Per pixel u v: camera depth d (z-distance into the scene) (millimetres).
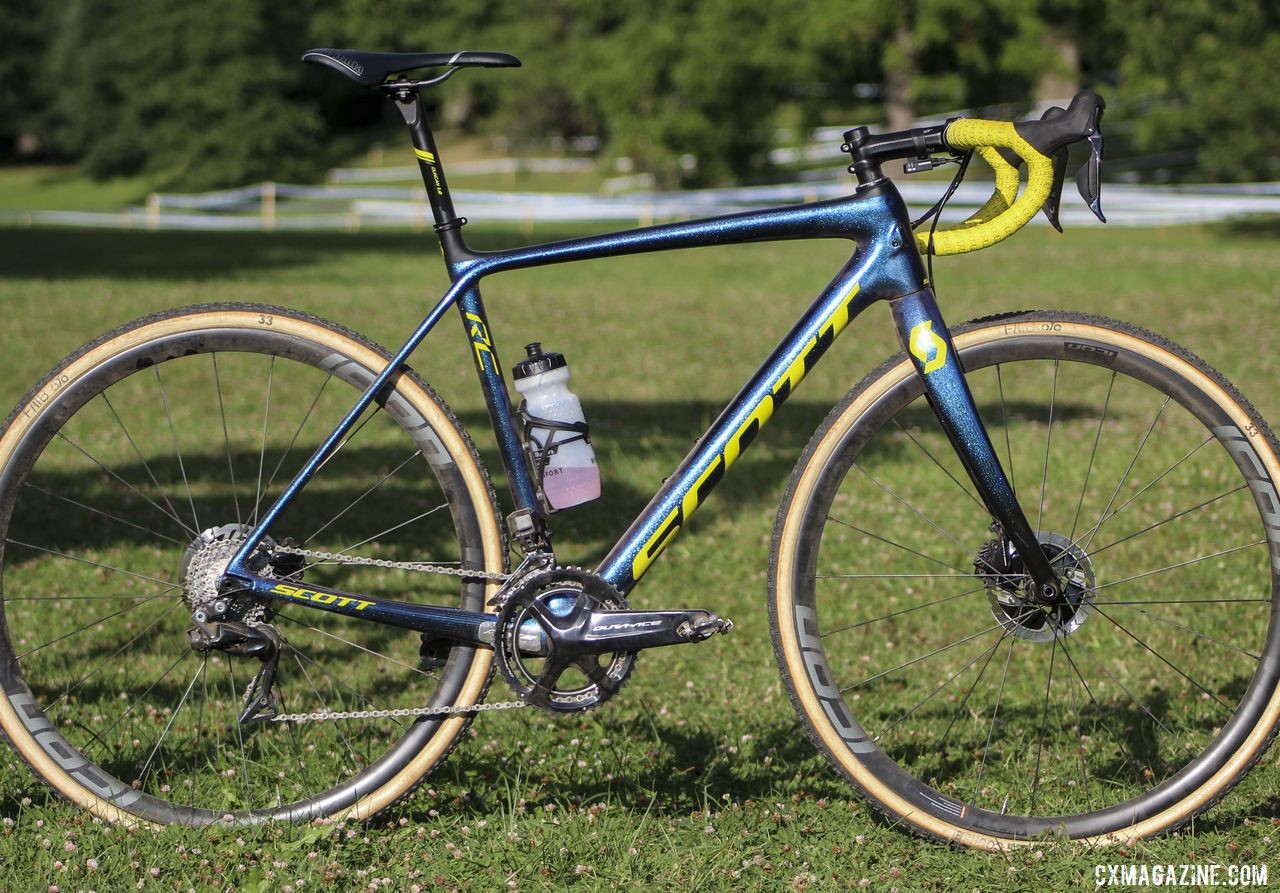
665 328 11875
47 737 2707
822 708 2693
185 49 49812
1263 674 2664
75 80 52812
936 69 34875
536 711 3426
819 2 33406
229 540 2656
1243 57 23109
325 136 60812
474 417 7727
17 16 60500
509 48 51938
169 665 3840
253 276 16484
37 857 2578
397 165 52438
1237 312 12016
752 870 2613
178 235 24156
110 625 4266
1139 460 6375
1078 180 2457
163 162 49781
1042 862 2605
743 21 34406
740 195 26703
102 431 7324
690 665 4000
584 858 2654
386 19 56844
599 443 7184
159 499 5898
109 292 13656
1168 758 3100
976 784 2969
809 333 2658
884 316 11867
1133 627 4207
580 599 2588
